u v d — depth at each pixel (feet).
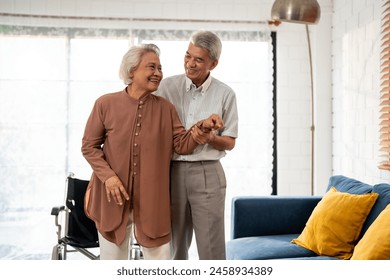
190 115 8.51
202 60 8.18
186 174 8.38
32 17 15.62
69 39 15.81
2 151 15.57
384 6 11.97
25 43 15.65
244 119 16.17
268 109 16.19
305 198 12.22
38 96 15.70
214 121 7.34
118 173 7.52
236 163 16.16
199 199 8.38
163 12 15.99
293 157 16.38
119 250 7.75
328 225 9.95
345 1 14.64
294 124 16.38
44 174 15.75
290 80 16.38
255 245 10.82
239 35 16.15
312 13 11.02
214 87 8.60
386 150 11.49
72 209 13.03
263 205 12.08
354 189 10.61
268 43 16.17
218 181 8.54
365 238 8.44
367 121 13.07
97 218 7.73
